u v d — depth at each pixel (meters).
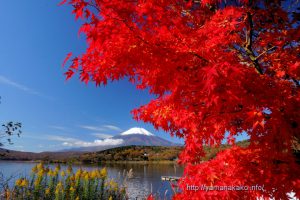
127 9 2.53
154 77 2.86
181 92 2.80
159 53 2.51
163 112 3.40
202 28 2.68
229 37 2.86
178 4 3.21
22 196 9.85
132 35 2.49
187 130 3.26
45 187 10.94
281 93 2.68
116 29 2.47
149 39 2.51
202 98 2.70
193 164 3.27
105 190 12.50
